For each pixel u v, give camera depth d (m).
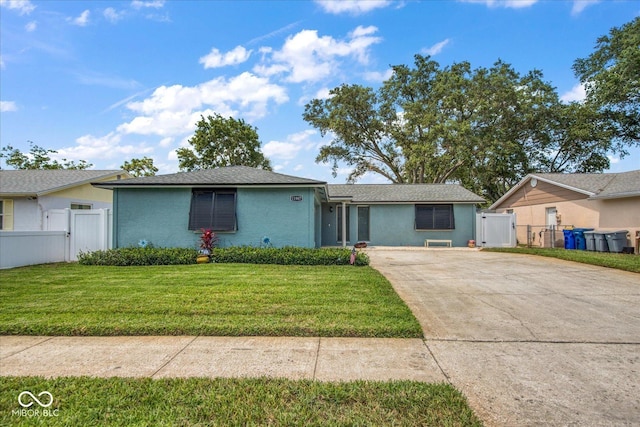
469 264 10.72
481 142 25.70
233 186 11.91
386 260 11.77
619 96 23.36
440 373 3.42
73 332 4.57
